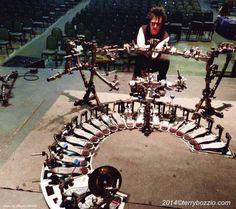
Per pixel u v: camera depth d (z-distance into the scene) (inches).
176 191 187.0
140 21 529.7
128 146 225.9
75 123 250.2
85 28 489.4
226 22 609.3
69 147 217.0
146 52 247.4
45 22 618.2
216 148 225.1
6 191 185.0
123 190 185.3
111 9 626.8
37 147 224.4
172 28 561.9
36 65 390.3
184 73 427.2
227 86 344.8
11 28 519.5
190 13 657.0
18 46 517.7
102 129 241.0
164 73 297.3
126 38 459.2
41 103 292.8
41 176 194.9
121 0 733.3
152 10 264.2
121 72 384.5
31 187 188.2
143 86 231.3
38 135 238.2
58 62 458.6
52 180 190.5
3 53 481.4
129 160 211.8
